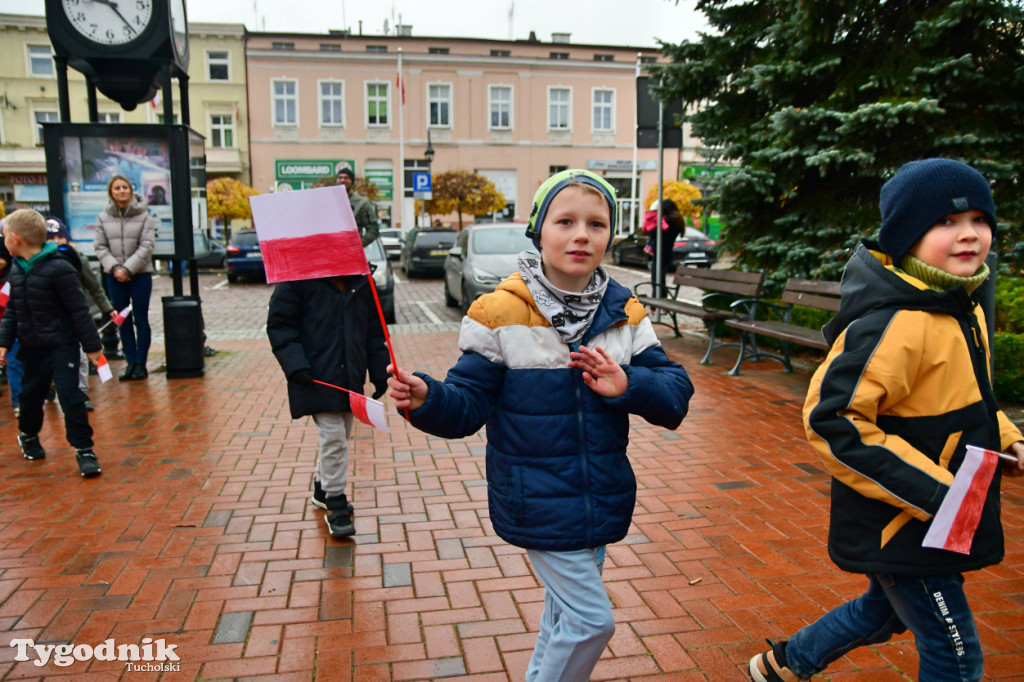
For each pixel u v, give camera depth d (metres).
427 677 2.54
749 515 3.94
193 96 37.19
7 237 4.44
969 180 1.73
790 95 8.55
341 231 2.28
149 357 8.69
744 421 5.74
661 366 2.03
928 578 1.79
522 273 1.99
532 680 2.10
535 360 1.93
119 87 7.25
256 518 3.92
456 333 10.41
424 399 1.84
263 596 3.09
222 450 5.10
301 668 2.58
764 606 3.00
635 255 22.98
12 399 6.28
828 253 8.02
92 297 7.16
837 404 1.76
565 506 1.91
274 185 38.09
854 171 7.99
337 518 3.65
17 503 4.12
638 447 5.11
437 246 20.44
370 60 37.69
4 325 4.74
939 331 1.75
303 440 5.35
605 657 2.66
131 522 3.86
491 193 32.09
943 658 1.79
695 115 9.65
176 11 7.08
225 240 32.75
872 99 7.88
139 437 5.42
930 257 1.78
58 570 3.31
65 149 7.13
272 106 37.56
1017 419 5.38
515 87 38.81
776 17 8.70
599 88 39.47
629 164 40.25
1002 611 2.93
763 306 8.70
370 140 38.28
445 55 37.97
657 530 3.75
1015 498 4.05
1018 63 7.62
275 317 3.52
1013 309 6.31
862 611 2.09
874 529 1.79
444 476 4.57
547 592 2.15
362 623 2.88
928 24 7.22
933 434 1.77
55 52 6.76
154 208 7.35
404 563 3.39
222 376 7.59
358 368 3.58
